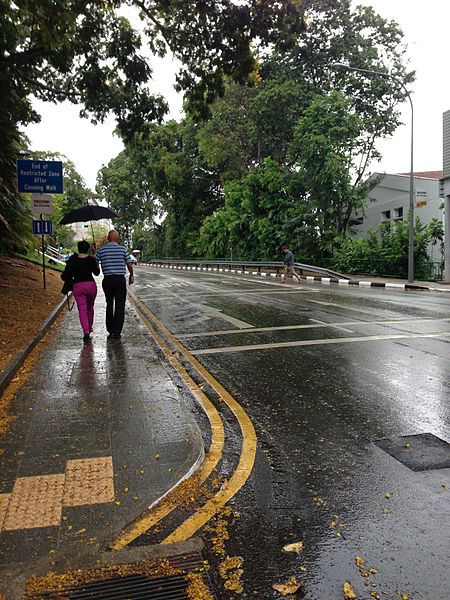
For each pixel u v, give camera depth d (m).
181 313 13.59
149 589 2.68
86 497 3.53
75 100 15.23
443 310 13.16
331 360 7.68
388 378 6.59
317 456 4.36
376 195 33.47
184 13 13.23
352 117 28.61
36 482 3.73
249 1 12.91
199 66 14.41
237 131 39.81
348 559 2.92
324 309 13.70
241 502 3.59
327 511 3.45
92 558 2.90
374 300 15.91
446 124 22.28
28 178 13.64
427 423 5.04
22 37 12.69
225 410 5.63
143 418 5.00
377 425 5.02
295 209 32.38
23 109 15.08
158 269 48.88
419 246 25.33
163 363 7.58
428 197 29.08
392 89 30.61
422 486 3.78
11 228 15.00
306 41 31.42
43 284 16.78
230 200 40.53
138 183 68.31
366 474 4.00
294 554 2.97
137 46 13.95
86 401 5.51
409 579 2.73
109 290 8.93
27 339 8.31
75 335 9.36
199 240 48.53
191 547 3.03
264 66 33.09
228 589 2.68
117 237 9.14
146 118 15.41
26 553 2.92
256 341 9.36
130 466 3.99
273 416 5.38
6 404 5.41
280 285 23.75
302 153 29.92
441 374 6.71
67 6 10.25
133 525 3.25
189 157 48.53
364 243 28.89
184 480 3.86
